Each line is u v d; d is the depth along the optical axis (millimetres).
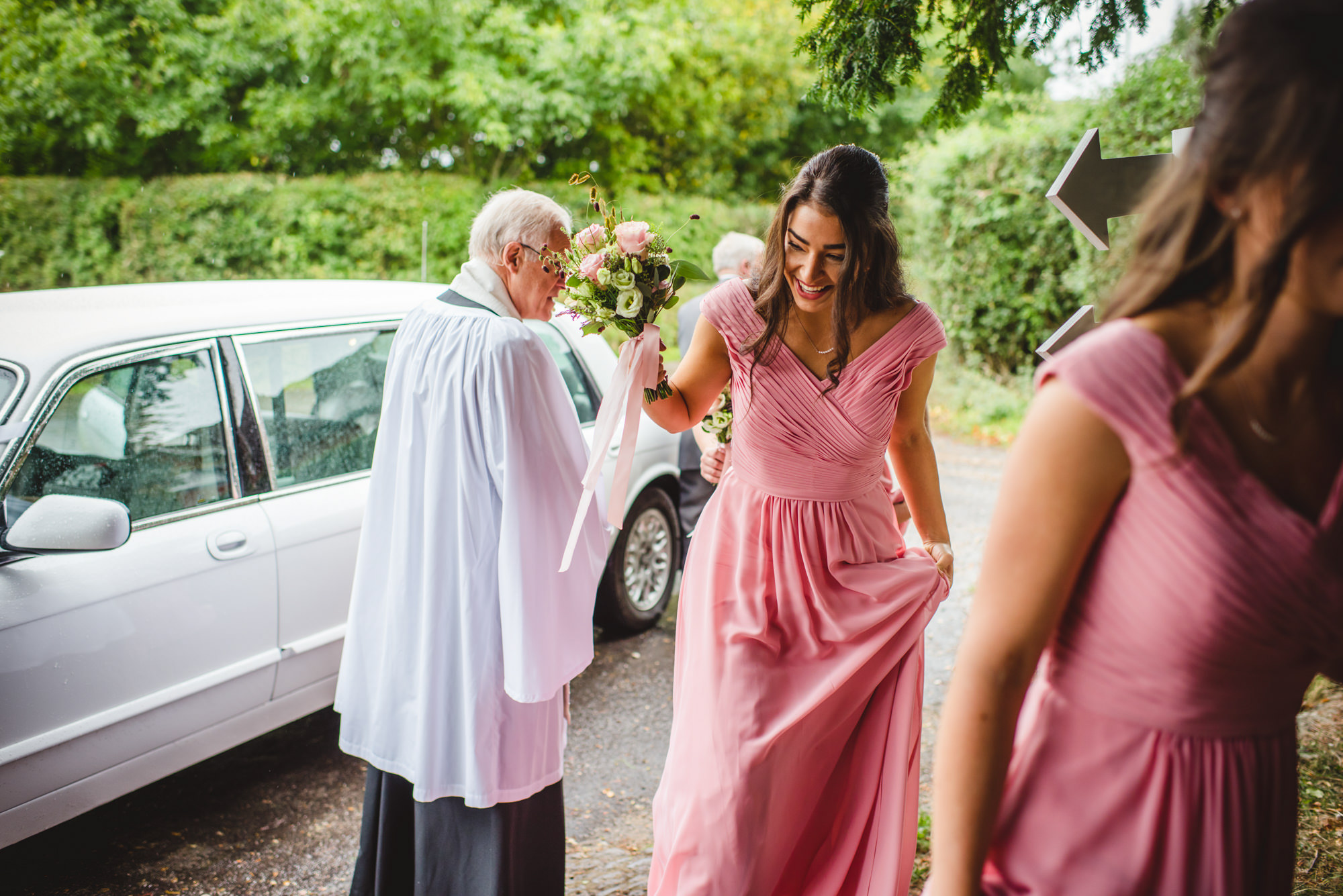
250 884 2678
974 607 974
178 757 2656
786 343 2047
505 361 2027
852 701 2012
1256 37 816
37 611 2293
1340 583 850
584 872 2713
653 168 13156
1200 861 952
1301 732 3027
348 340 3305
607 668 4121
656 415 2262
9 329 2596
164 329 2795
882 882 1937
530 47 10703
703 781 1959
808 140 14094
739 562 2092
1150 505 878
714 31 12031
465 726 2084
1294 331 855
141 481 2641
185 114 10711
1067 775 1002
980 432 8656
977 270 8656
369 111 11375
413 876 2324
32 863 2723
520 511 2027
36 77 10219
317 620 2996
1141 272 940
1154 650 917
